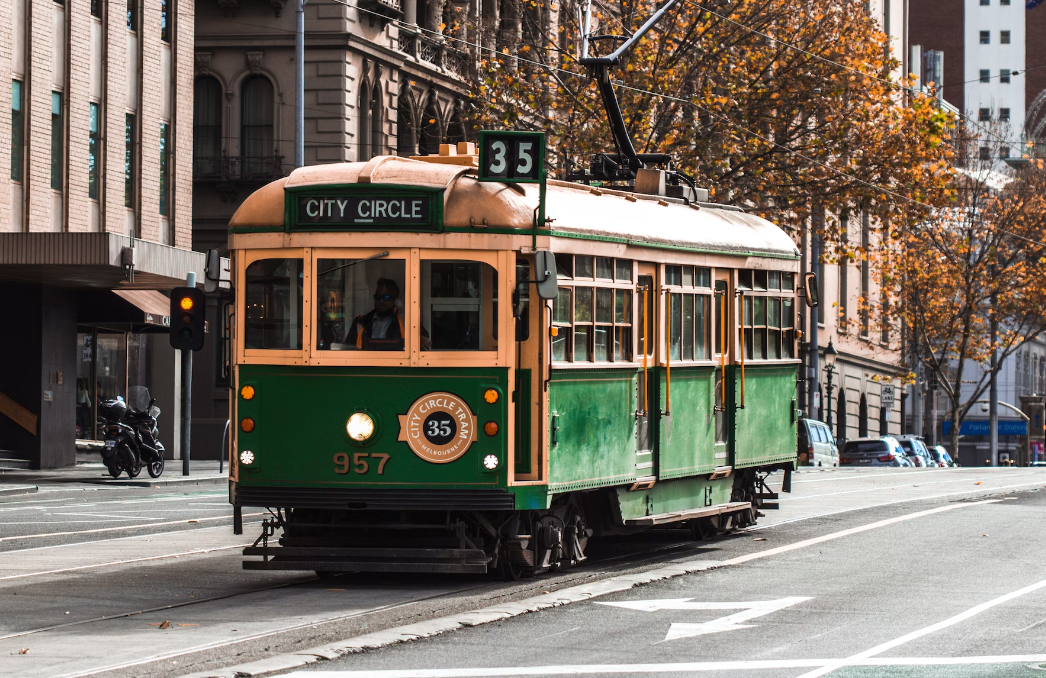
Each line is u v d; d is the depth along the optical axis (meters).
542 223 22.67
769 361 31.97
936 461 103.69
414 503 22.17
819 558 27.69
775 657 17.59
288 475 22.45
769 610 21.19
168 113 67.25
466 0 76.75
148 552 27.98
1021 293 104.38
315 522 22.91
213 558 27.05
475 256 22.33
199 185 74.25
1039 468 76.38
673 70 65.06
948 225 104.25
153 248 55.94
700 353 28.89
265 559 22.50
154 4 65.75
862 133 66.19
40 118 58.03
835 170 66.31
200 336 23.66
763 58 65.62
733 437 30.23
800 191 65.94
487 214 22.34
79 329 63.94
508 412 22.27
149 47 65.44
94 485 50.19
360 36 74.12
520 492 22.44
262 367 22.64
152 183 65.62
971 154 106.81
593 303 24.61
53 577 24.17
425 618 20.11
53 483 50.34
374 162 22.73
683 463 28.09
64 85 59.78
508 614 20.41
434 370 22.25
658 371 26.95
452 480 22.19
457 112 84.56
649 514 27.12
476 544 22.45
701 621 20.19
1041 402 158.25
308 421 22.42
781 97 65.62
